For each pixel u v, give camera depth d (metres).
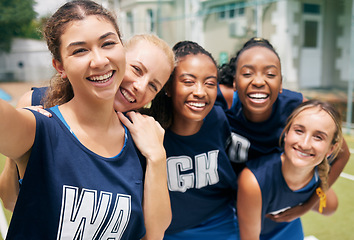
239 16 11.76
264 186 1.73
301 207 1.97
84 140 1.02
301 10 10.35
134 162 1.15
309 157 1.62
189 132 1.66
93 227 0.99
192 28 14.11
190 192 1.78
